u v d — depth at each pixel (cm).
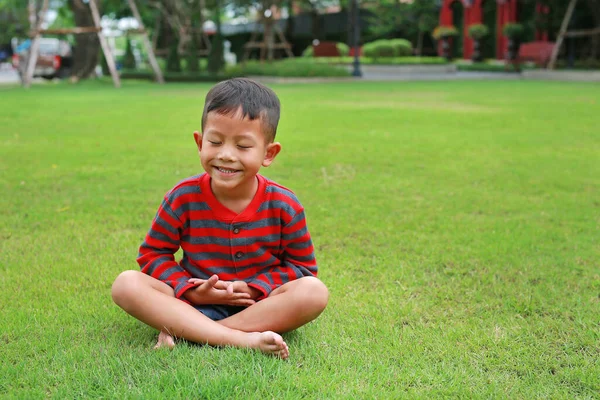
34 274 311
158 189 498
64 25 3444
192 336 227
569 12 2384
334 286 299
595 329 251
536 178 551
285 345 219
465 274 320
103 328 249
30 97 1435
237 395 193
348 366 219
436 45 3422
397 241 373
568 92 1549
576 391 207
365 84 1966
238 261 244
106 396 194
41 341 236
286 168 588
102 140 757
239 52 3953
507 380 212
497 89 1670
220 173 226
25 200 460
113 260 333
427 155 661
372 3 3064
